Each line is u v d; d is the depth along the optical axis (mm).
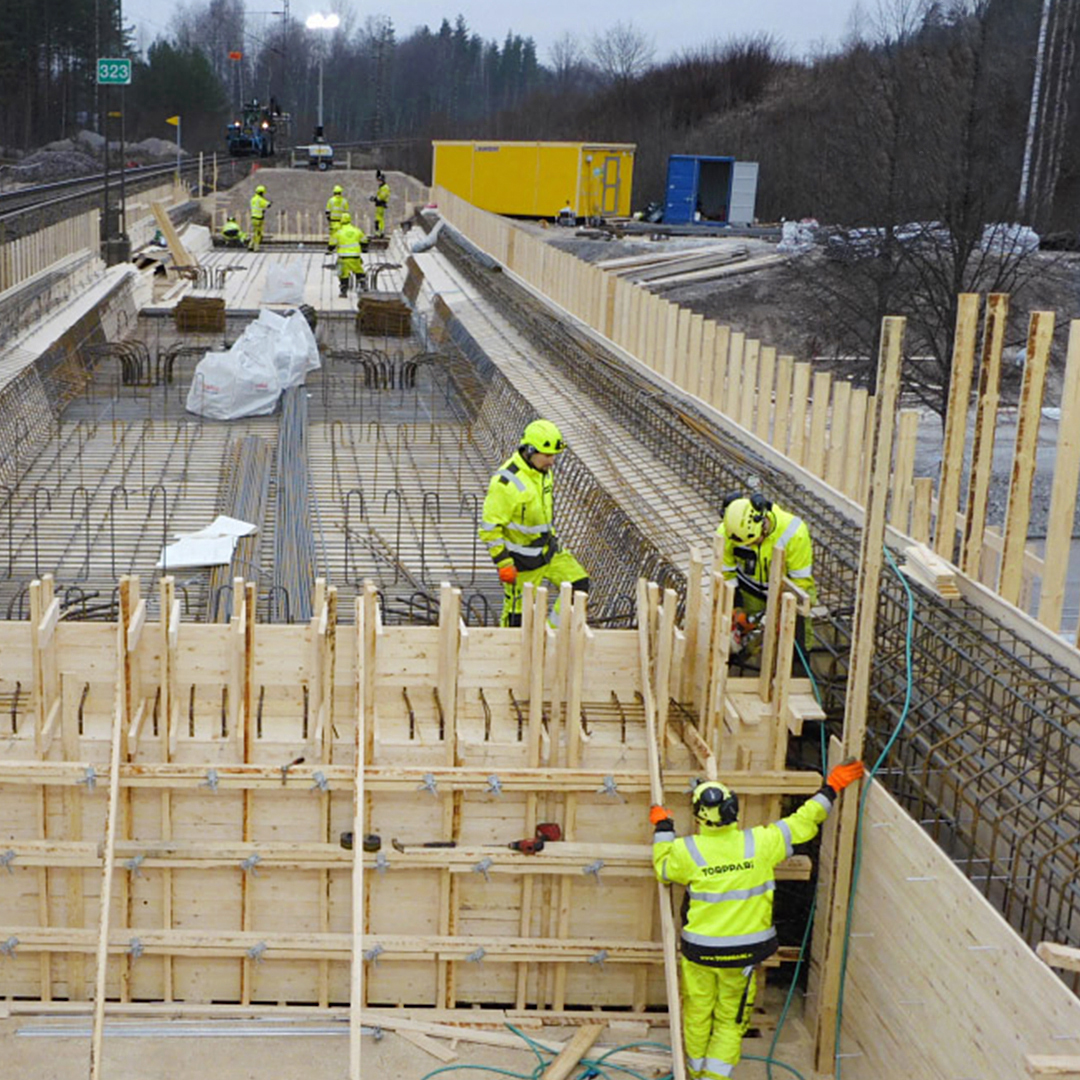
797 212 50656
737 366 12812
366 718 7672
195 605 10352
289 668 7895
